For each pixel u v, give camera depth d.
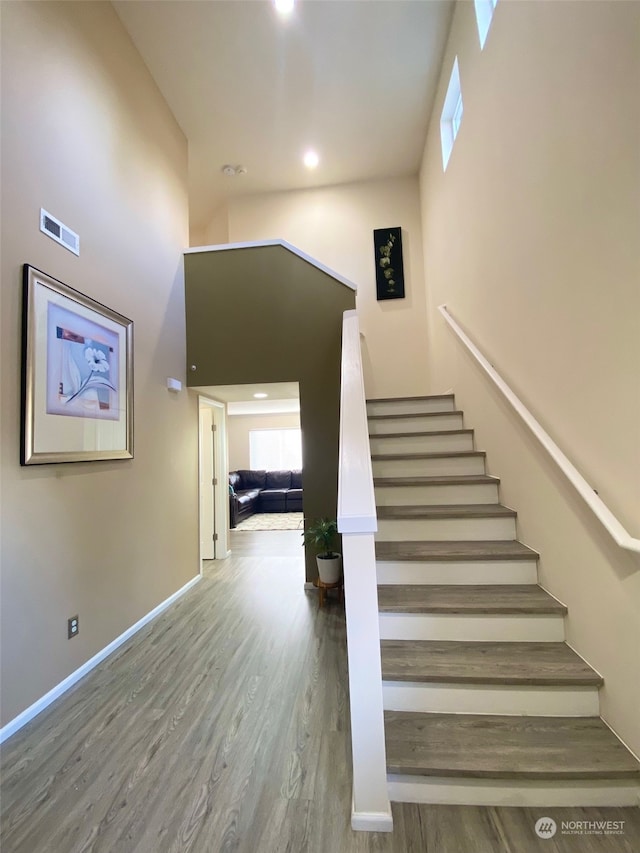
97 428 2.47
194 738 1.73
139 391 3.04
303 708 1.92
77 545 2.29
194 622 2.95
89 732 1.79
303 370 3.79
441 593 1.94
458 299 3.38
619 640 1.41
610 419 1.43
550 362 1.84
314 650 2.50
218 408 4.87
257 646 2.56
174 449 3.57
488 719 1.53
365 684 1.30
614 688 1.44
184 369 3.84
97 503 2.48
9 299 1.90
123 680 2.20
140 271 3.12
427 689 1.58
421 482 2.56
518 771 1.31
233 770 1.55
